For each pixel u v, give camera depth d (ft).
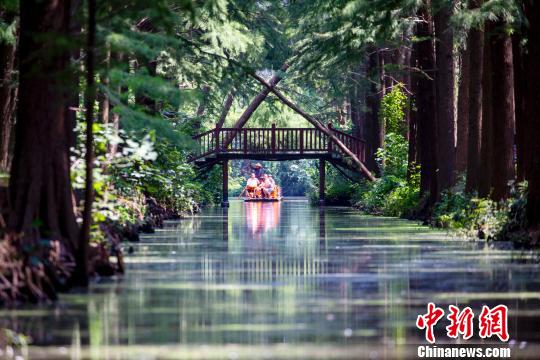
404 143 426.92
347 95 476.13
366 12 237.86
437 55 326.03
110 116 232.94
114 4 144.05
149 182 293.43
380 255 184.55
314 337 99.25
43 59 132.67
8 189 133.49
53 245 132.36
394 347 94.89
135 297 126.41
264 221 328.29
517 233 210.38
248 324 106.52
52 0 135.54
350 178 516.32
